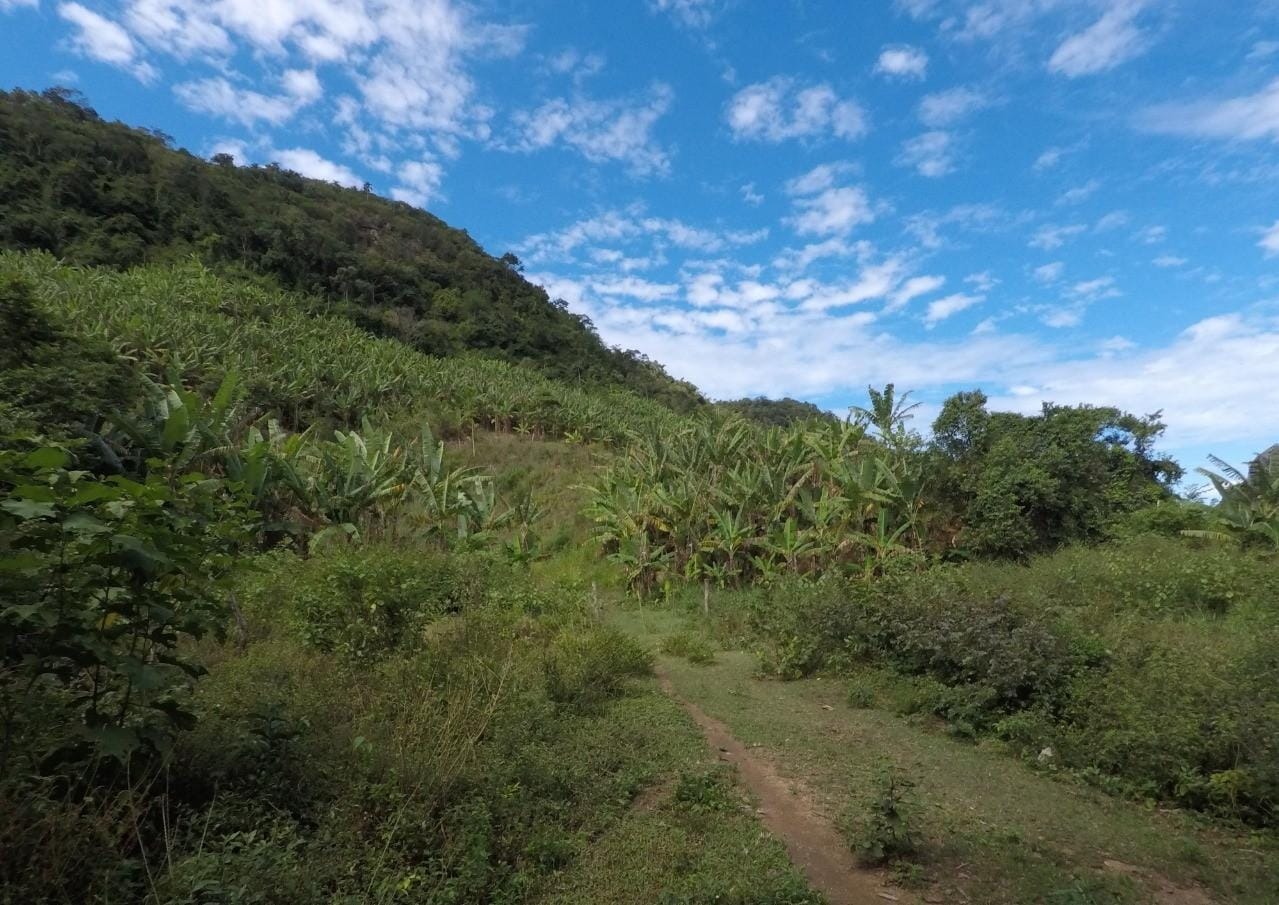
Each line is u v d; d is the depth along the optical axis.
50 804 3.00
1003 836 4.54
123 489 3.31
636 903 3.58
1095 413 18.55
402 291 75.75
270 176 96.56
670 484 21.03
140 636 3.61
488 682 6.34
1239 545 14.54
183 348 31.62
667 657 10.45
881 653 8.87
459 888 3.53
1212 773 5.15
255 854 3.20
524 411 40.81
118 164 66.06
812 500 18.83
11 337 11.48
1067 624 7.86
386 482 19.28
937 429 19.30
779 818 4.85
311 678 6.11
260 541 16.44
